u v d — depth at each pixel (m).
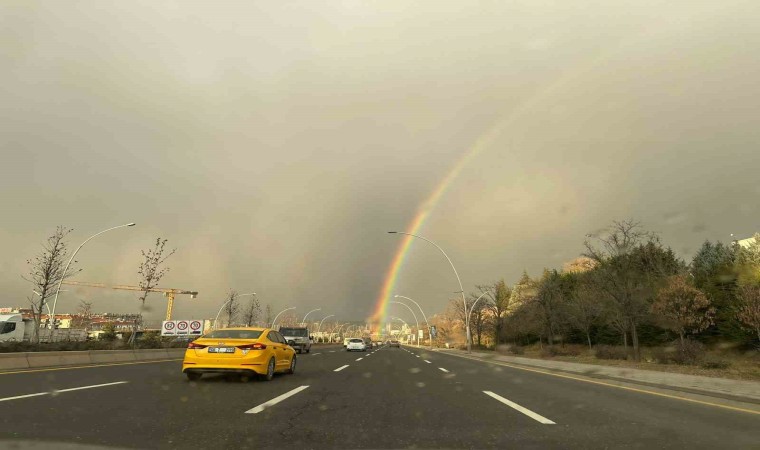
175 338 50.59
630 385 14.88
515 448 6.10
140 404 8.86
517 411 9.10
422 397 10.88
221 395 10.38
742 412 9.70
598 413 9.12
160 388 11.39
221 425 7.10
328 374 16.58
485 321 68.69
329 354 36.84
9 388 10.92
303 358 28.47
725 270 35.72
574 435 6.97
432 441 6.41
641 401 11.11
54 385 11.66
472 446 6.16
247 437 6.38
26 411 7.87
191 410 8.34
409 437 6.62
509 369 21.69
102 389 10.96
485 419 8.14
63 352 19.56
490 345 69.94
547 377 17.39
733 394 12.08
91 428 6.65
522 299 51.91
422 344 123.38
